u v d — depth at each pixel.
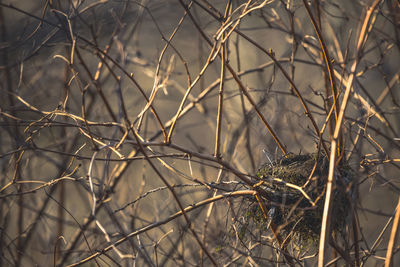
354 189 5.51
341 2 10.15
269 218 5.95
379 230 11.37
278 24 8.80
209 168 12.44
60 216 9.65
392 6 7.74
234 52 14.66
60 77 10.68
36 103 9.97
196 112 15.98
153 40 14.27
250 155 8.32
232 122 11.60
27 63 9.88
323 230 4.95
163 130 5.53
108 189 8.25
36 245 10.00
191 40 13.90
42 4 10.39
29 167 9.89
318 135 6.24
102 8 9.46
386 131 8.34
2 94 8.94
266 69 13.33
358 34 5.35
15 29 10.22
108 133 9.24
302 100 6.14
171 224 9.70
